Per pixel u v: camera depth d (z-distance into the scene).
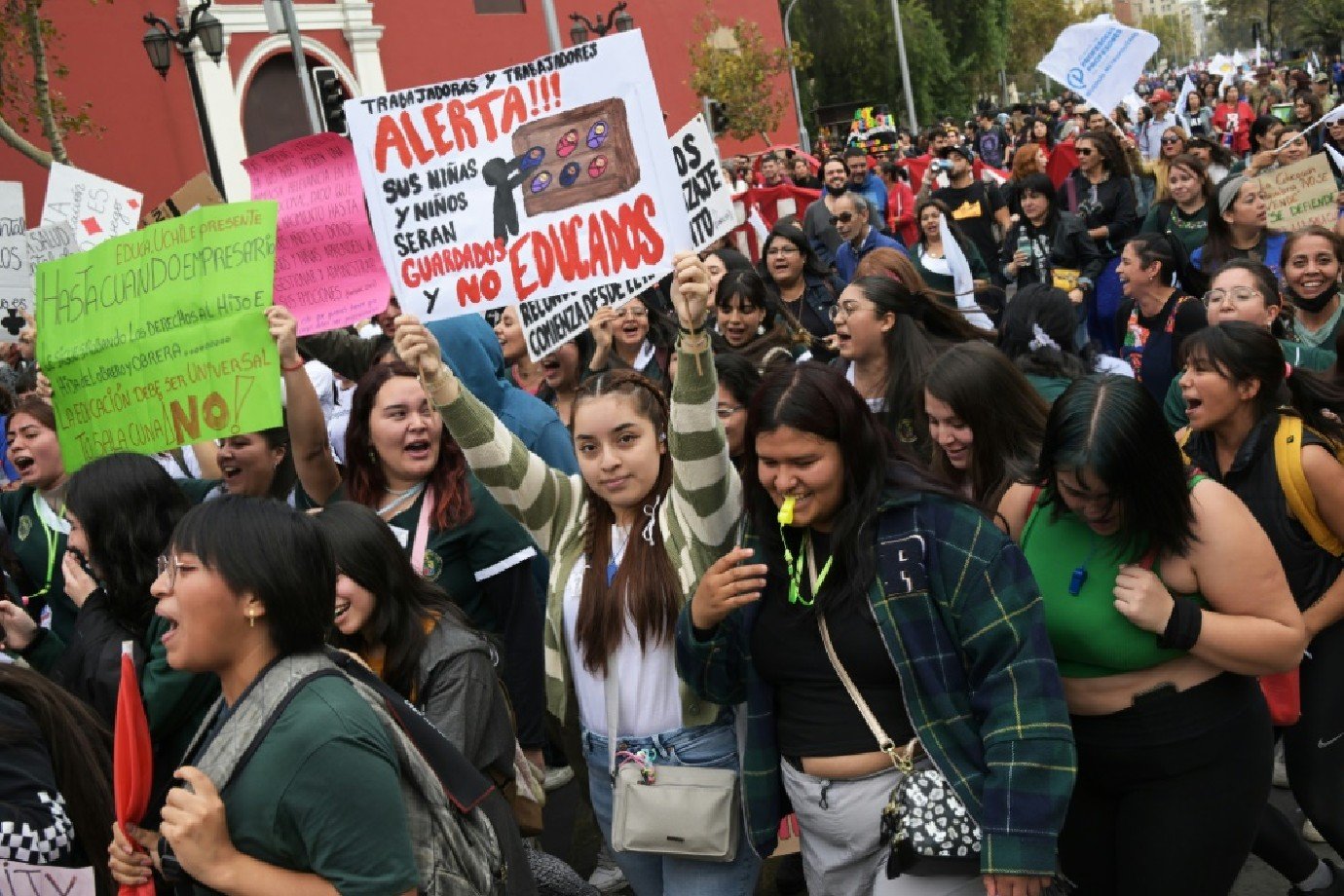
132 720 2.70
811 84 56.28
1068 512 3.27
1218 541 3.14
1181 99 25.44
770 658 3.28
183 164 23.89
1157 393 6.75
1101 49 13.18
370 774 2.50
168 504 3.79
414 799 2.74
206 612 2.56
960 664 3.07
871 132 28.92
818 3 55.84
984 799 2.97
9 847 2.80
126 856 2.69
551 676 3.84
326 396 7.21
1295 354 5.85
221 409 4.43
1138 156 13.16
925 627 3.05
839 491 3.11
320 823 2.46
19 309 7.01
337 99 16.83
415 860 2.62
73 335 4.70
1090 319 9.58
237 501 2.63
